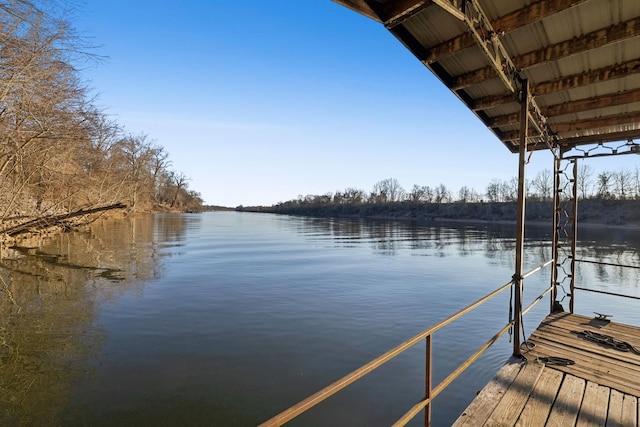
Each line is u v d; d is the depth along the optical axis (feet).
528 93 11.77
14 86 37.81
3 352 21.15
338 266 56.85
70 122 47.06
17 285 38.04
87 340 23.26
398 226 175.73
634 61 10.55
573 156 18.47
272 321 27.89
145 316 28.63
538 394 9.88
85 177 74.08
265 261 60.39
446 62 10.78
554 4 7.85
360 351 22.29
